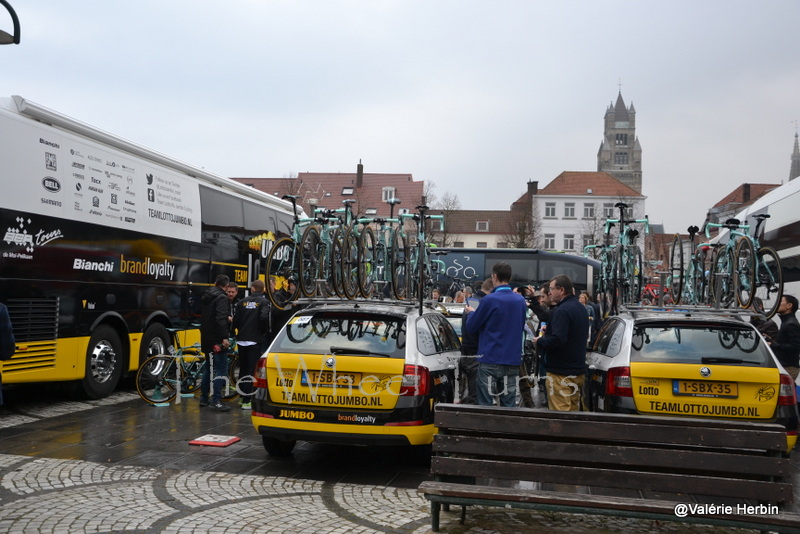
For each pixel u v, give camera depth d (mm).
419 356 7184
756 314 8562
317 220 10367
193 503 6016
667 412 6992
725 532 5578
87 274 10992
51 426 9422
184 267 13766
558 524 5629
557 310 7898
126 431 9156
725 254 11594
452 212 69188
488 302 8023
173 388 11836
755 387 6875
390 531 5402
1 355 6582
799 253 14594
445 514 5812
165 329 13188
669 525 5715
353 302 8211
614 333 8023
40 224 10016
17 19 5223
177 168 13820
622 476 4992
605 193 88688
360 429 6930
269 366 7230
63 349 10469
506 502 4953
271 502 6121
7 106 9734
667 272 14000
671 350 7230
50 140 10281
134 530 5281
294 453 8141
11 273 9477
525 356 11508
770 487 4797
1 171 9344
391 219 11180
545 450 5129
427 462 7539
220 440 8547
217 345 11070
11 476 6762
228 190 15859
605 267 13961
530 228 76500
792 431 6832
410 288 11078
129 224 12062
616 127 189125
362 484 6832
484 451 5238
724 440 4926
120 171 11891
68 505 5867
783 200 15945
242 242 16172
